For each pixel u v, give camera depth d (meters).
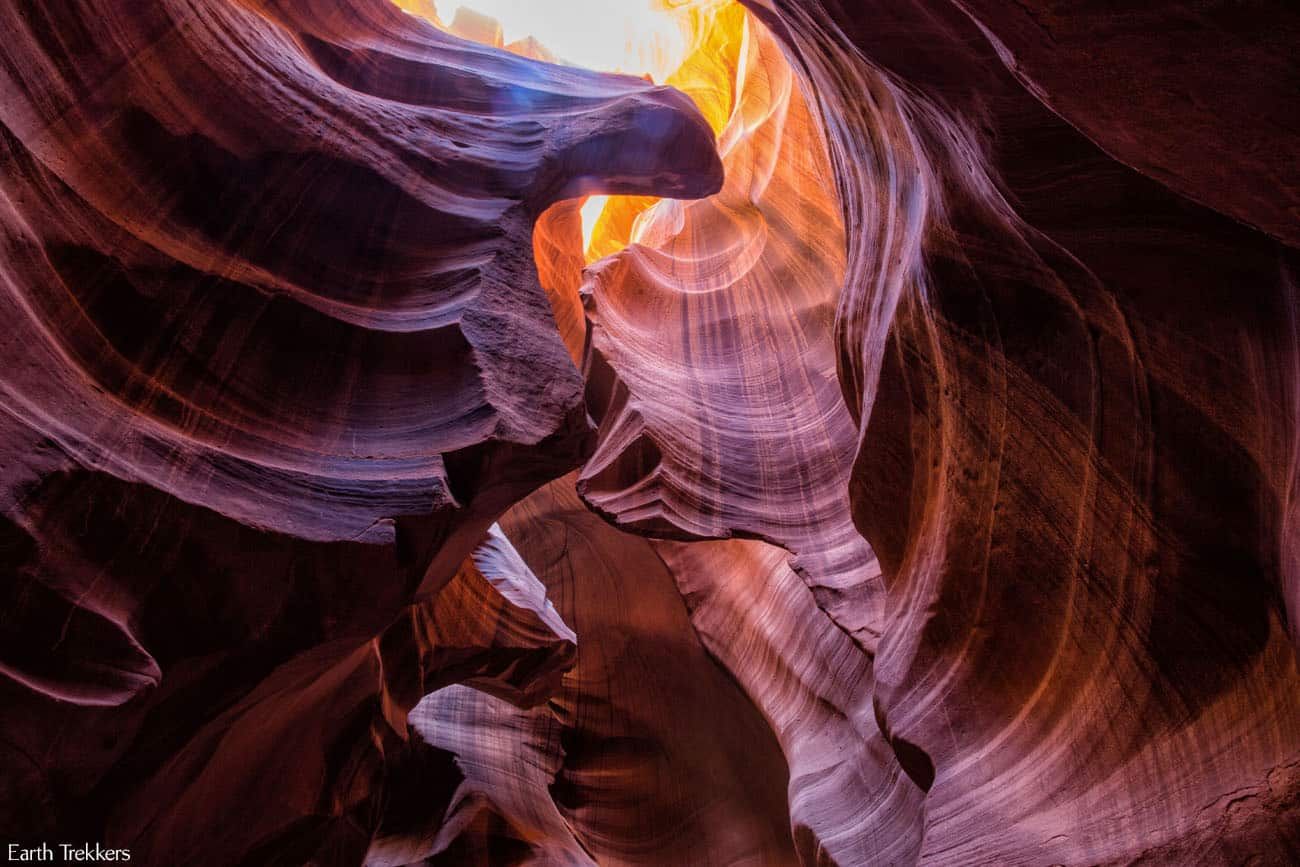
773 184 12.51
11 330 4.22
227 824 5.84
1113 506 5.18
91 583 4.15
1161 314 4.82
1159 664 4.88
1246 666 4.46
